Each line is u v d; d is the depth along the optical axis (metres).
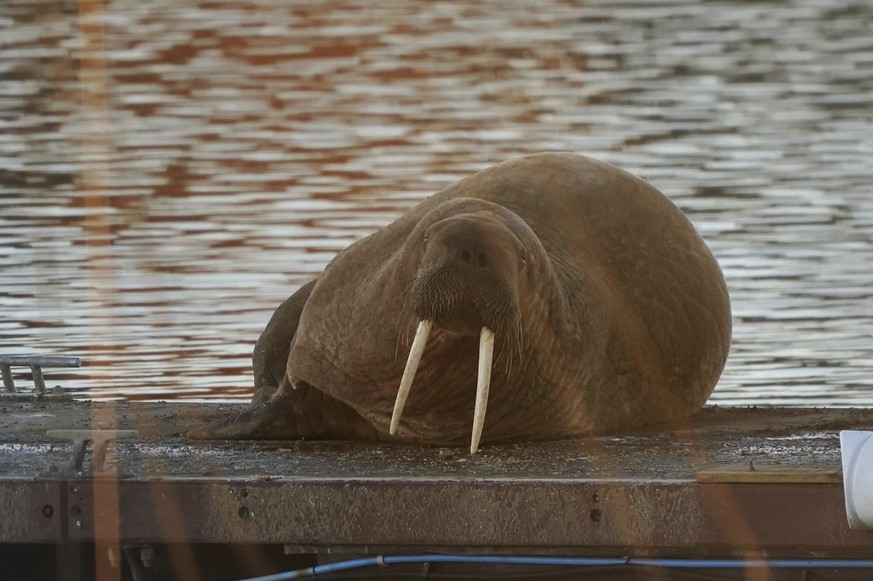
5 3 95.31
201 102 85.19
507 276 25.78
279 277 51.62
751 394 40.50
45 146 74.12
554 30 101.44
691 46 98.31
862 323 46.25
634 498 22.77
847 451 22.28
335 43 98.00
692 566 23.12
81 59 90.12
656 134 77.38
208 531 23.53
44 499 23.52
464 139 76.62
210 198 64.19
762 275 51.72
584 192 32.25
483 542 23.09
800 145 73.81
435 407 28.75
